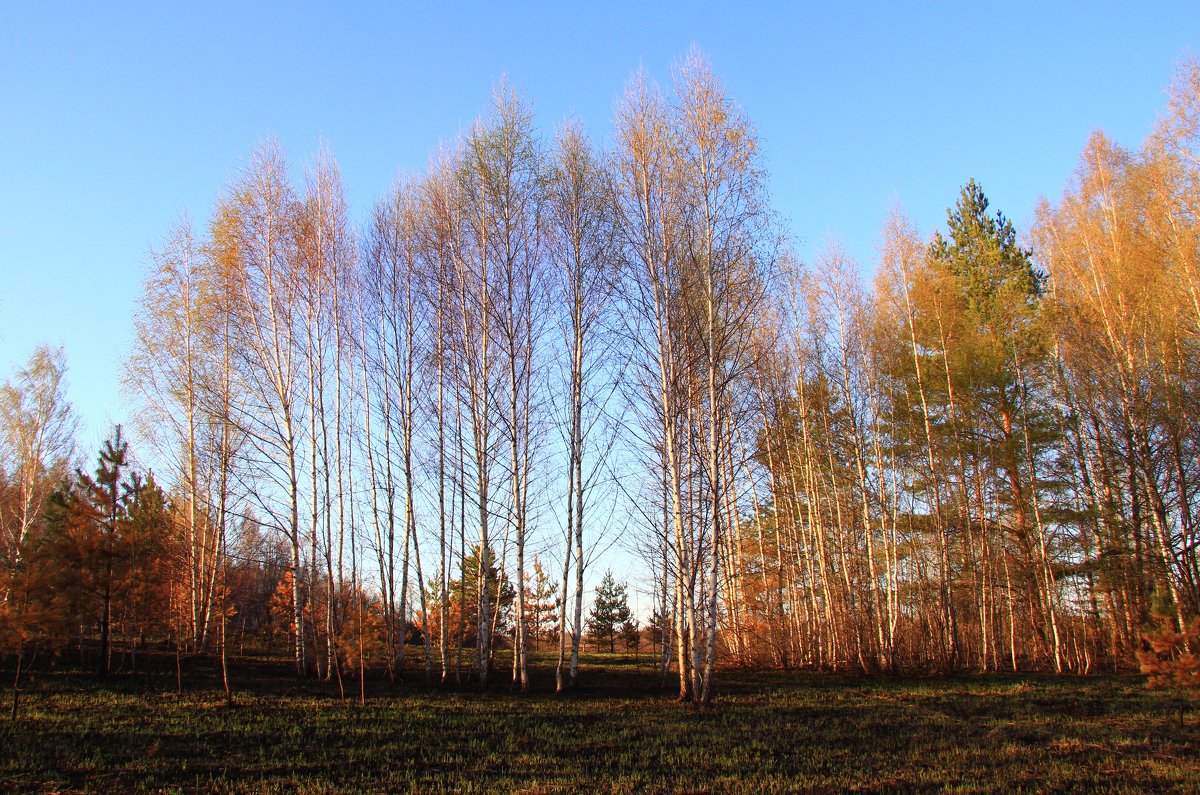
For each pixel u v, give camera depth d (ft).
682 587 50.80
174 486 68.90
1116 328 69.31
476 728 39.50
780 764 32.40
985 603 78.02
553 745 35.76
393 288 63.87
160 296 66.74
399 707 45.29
